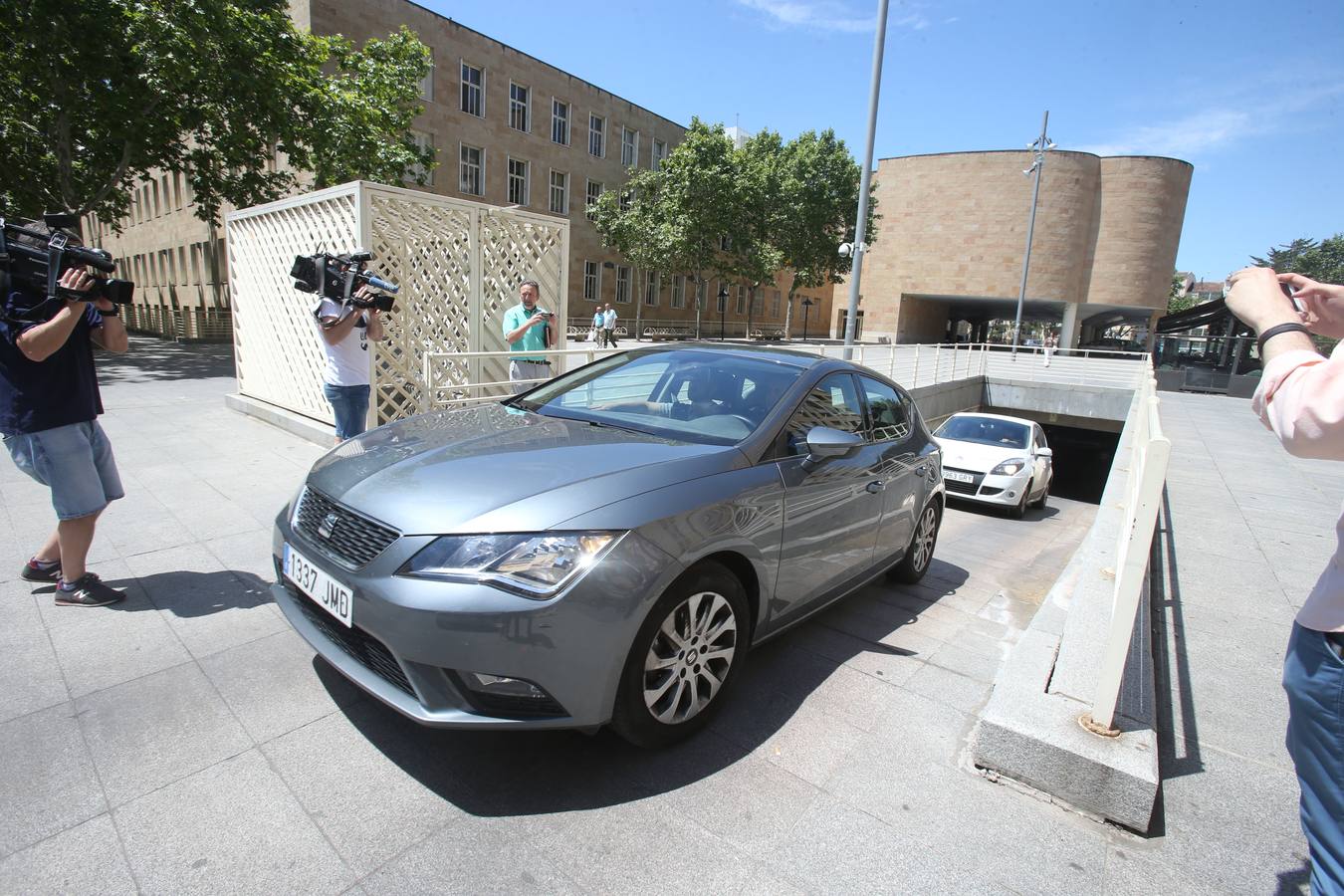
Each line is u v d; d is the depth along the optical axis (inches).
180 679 111.9
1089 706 104.2
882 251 1915.6
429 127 1167.0
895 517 161.9
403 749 98.4
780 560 118.3
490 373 333.7
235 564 157.8
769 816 90.1
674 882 78.5
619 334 1509.6
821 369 146.2
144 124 650.8
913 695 124.8
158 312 1066.7
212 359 623.5
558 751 101.0
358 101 733.9
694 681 102.5
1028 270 1760.6
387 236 280.2
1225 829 90.8
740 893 77.5
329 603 93.7
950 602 181.8
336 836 82.0
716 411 130.2
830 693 123.7
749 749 104.9
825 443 117.6
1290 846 88.2
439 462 105.0
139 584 144.9
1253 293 56.9
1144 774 88.4
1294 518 250.2
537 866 79.7
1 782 87.1
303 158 740.0
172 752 94.8
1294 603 167.8
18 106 645.3
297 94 693.9
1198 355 971.3
